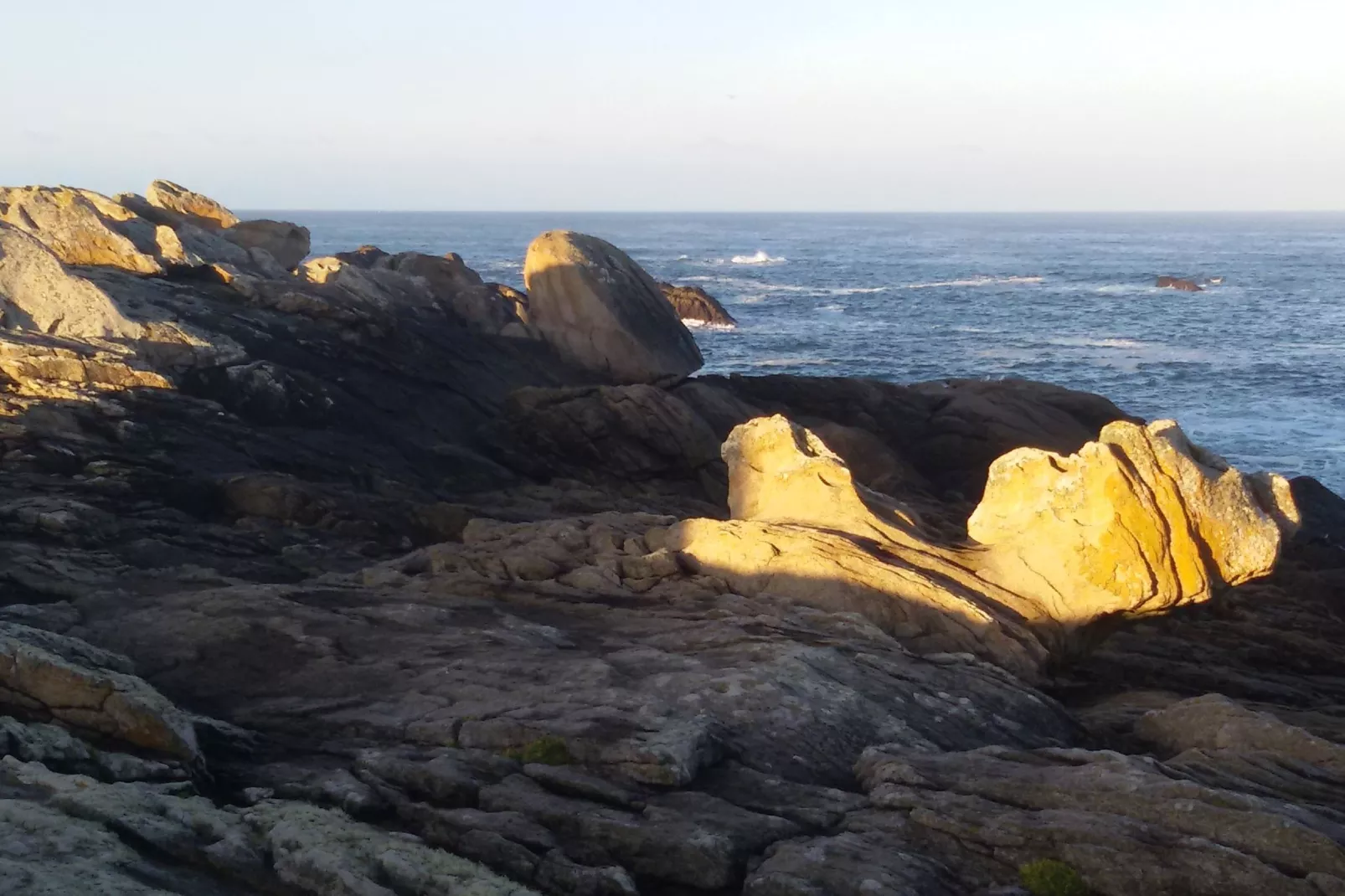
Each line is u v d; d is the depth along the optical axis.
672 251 185.25
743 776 10.62
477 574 16.88
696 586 16.66
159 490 19.70
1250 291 111.88
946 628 15.94
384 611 14.73
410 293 36.41
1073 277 130.00
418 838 9.23
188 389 24.30
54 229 28.92
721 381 35.62
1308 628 20.69
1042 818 9.61
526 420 29.58
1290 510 17.52
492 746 10.96
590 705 11.64
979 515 17.75
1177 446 16.84
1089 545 16.39
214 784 10.22
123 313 24.75
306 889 8.23
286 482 20.55
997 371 60.56
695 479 29.61
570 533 18.41
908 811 9.97
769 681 12.38
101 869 7.81
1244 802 9.64
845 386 34.44
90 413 21.41
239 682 12.66
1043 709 13.69
